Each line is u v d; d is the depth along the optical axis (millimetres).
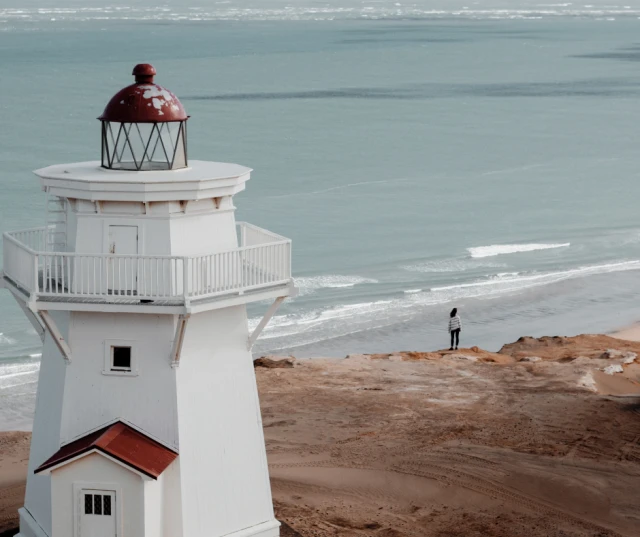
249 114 139375
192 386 18578
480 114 146625
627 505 25375
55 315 18781
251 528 19438
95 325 18391
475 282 61812
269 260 18984
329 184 91312
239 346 19219
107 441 17875
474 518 24375
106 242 18125
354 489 25969
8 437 32656
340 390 35875
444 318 54781
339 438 30266
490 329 53219
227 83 184750
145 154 18812
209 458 18781
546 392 35406
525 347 45344
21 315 53531
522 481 26719
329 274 62906
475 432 30891
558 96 172500
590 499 25641
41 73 190250
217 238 18672
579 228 76312
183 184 17688
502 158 108312
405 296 58625
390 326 53156
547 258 67938
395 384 36812
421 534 23203
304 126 129500
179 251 18156
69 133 117562
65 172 18531
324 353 48781
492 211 81875
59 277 18750
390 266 65125
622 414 32781
